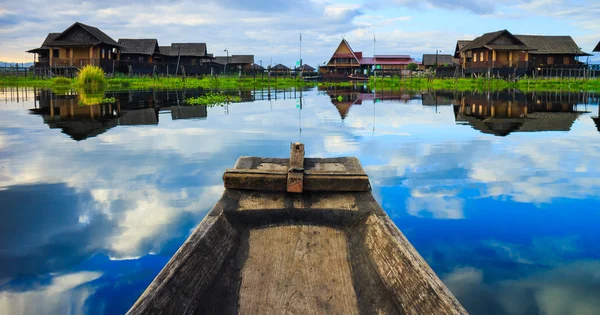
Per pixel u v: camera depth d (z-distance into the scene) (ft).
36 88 101.76
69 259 14.01
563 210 18.21
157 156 27.71
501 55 155.84
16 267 13.47
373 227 12.10
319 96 92.12
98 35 146.72
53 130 38.11
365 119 48.19
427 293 8.64
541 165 25.82
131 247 14.75
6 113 50.06
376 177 22.86
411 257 9.75
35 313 11.34
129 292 12.28
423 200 19.27
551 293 11.93
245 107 62.28
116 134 36.29
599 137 36.27
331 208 13.15
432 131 39.01
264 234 12.63
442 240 15.33
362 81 226.79
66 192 20.35
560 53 170.30
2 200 19.20
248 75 206.18
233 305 9.82
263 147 30.76
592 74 165.07
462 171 24.20
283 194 13.98
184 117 48.60
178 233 15.85
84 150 29.50
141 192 20.29
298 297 10.12
